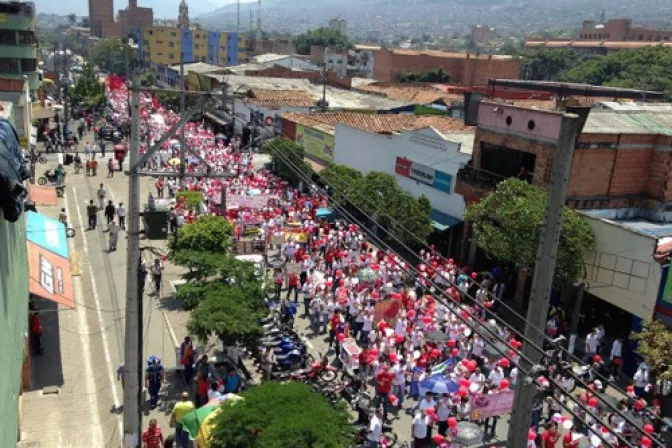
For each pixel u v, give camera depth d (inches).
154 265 1132.5
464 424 660.7
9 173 399.2
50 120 3019.2
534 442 661.3
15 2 2437.3
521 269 1112.2
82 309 1034.7
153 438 657.6
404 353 868.6
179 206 1347.2
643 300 933.8
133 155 620.1
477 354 877.8
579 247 963.3
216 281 876.0
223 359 860.0
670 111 1370.6
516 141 1189.7
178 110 3083.2
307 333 997.2
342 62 5310.0
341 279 1064.8
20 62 2484.0
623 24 7091.5
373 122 1863.9
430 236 1423.5
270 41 6761.8
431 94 2940.5
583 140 1103.6
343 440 546.0
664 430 654.5
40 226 1027.3
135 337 629.3
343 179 1393.9
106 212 1454.2
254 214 1353.3
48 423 713.0
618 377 909.2
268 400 570.3
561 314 1019.9
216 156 1886.1
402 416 786.2
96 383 812.0
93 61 6402.6
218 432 551.8
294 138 2140.7
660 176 1157.1
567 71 4731.8
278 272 1128.8
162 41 5556.1
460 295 1063.6
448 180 1400.1
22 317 647.8
